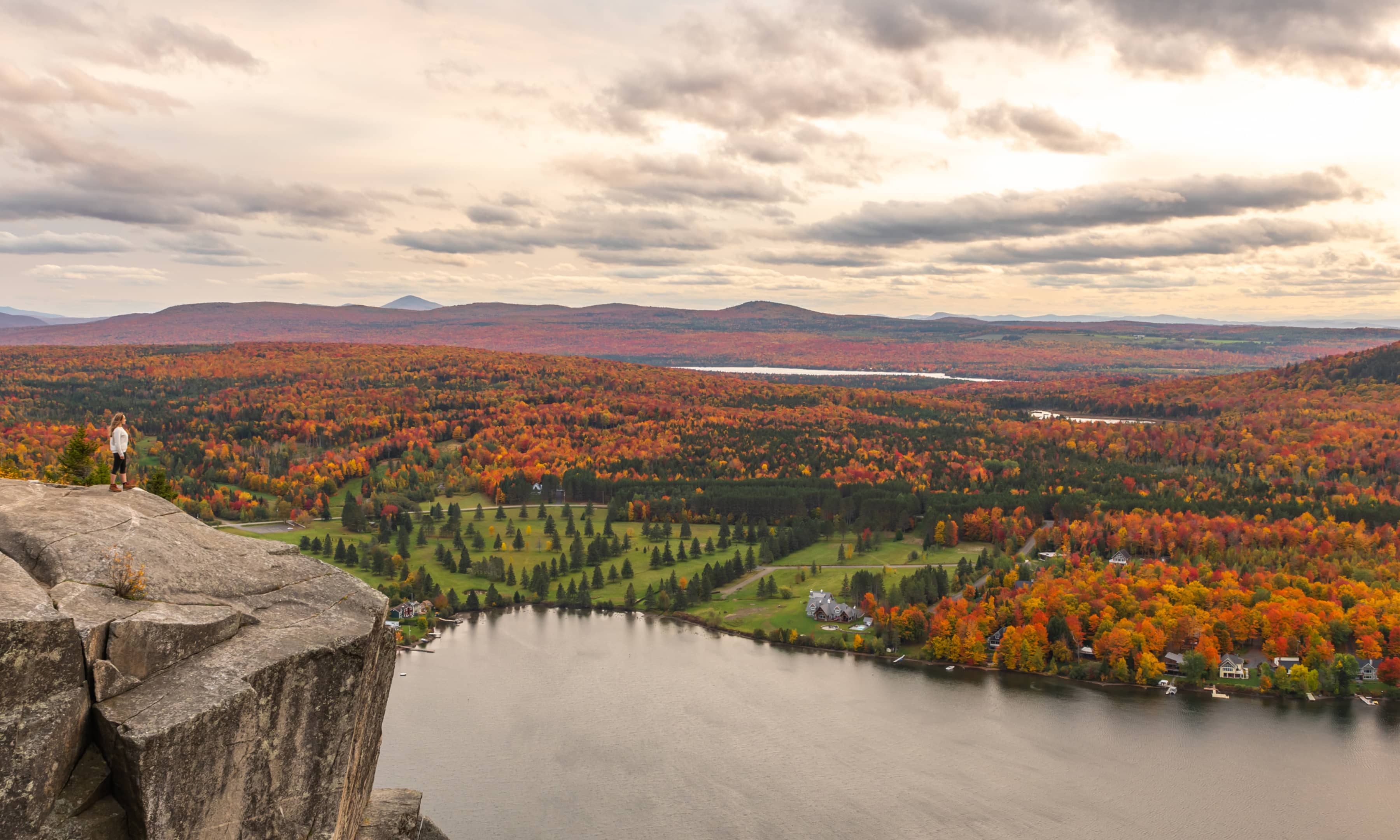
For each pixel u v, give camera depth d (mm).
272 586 28312
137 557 26094
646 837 92312
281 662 24609
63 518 27031
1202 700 134000
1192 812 99125
